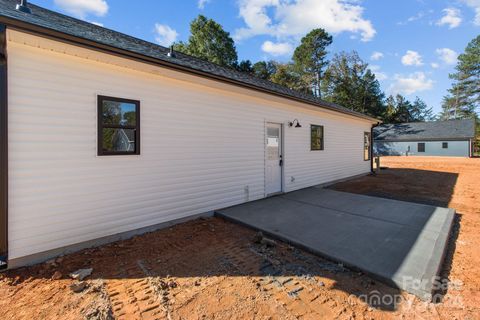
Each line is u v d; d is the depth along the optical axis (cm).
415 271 281
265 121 689
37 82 325
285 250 366
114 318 219
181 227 471
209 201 551
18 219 314
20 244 316
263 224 462
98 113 382
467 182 1038
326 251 340
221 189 576
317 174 915
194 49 3034
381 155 3344
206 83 519
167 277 289
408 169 1575
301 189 822
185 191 505
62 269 309
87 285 273
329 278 285
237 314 222
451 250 363
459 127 2962
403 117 4328
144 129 437
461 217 531
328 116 970
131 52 376
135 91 423
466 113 4009
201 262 328
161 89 459
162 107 462
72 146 358
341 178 1078
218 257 343
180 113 491
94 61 374
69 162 356
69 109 354
